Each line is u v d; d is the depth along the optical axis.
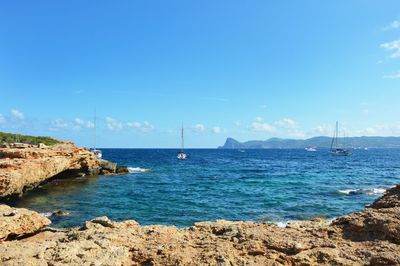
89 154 61.12
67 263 8.51
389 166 90.19
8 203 32.56
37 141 67.00
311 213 27.34
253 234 10.52
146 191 41.75
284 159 132.88
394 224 10.06
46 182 47.00
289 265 8.61
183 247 9.67
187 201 33.84
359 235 10.29
